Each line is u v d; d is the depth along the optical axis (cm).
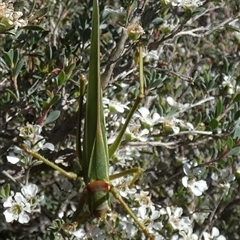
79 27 39
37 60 41
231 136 38
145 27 38
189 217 40
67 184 37
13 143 37
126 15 38
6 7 31
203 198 44
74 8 47
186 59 48
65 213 38
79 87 37
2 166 37
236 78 41
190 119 45
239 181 43
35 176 43
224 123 39
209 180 42
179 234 37
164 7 37
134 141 37
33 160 35
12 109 42
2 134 39
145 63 38
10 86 40
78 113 36
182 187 39
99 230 36
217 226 46
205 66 50
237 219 46
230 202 46
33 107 39
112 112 37
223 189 39
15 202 35
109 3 46
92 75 33
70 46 39
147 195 37
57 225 35
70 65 36
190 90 46
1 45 43
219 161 37
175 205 38
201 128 38
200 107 46
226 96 40
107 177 34
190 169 37
